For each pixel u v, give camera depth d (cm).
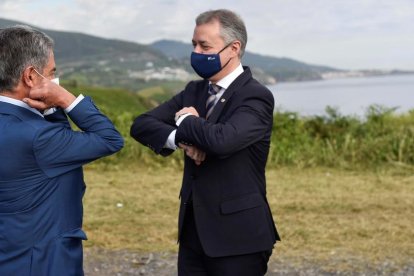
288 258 505
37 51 220
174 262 498
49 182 223
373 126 1088
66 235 226
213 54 256
